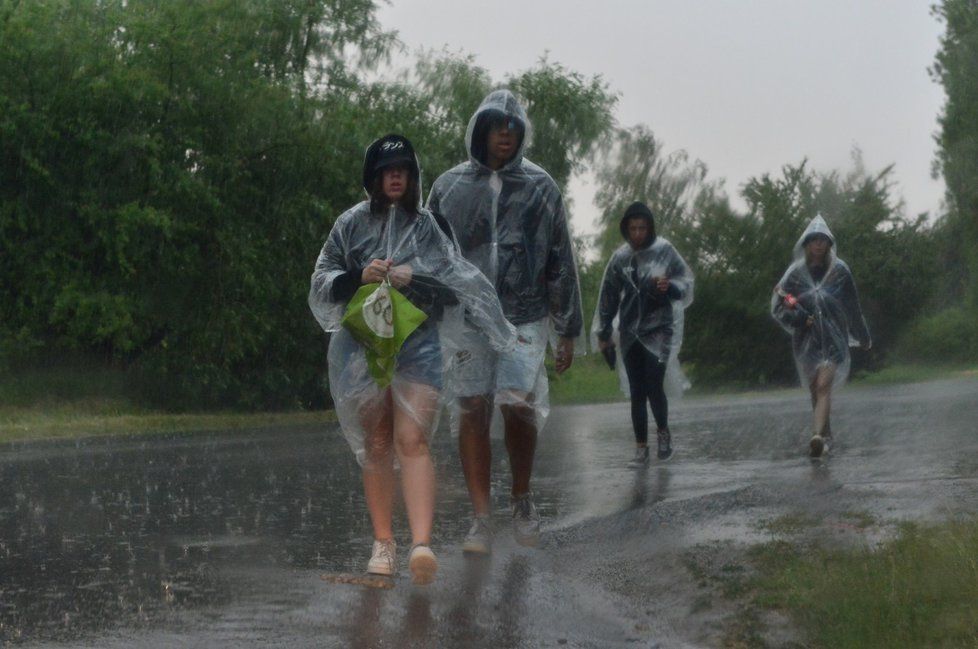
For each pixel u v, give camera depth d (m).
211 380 26.88
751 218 50.44
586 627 5.71
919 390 26.67
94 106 24.75
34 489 10.87
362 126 29.89
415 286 6.91
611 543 7.79
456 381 7.49
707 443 14.64
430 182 32.25
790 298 12.66
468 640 5.44
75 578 6.76
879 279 49.81
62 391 24.45
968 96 53.97
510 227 7.79
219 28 27.91
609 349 12.98
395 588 6.49
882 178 51.56
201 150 26.67
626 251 12.77
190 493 10.53
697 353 50.78
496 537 8.13
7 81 24.11
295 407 28.97
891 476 10.12
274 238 28.00
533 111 44.12
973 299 54.56
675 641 5.48
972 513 7.56
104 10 26.36
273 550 7.66
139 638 5.45
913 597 5.39
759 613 5.69
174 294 26.53
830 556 6.50
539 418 7.81
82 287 24.80
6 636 5.50
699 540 7.47
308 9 33.06
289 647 5.30
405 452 6.75
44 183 24.33
